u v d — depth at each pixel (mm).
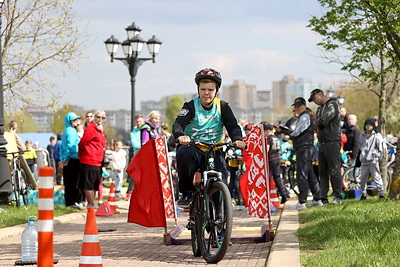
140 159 11578
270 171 20719
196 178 10312
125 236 13453
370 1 17672
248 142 11898
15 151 20922
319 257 8375
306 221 13930
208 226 9875
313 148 17750
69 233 14273
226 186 9578
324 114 17234
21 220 15758
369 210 13836
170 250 11164
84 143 18281
